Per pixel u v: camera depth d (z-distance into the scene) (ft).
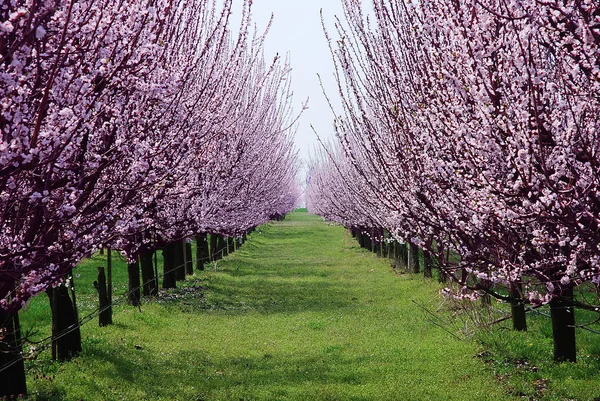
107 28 19.45
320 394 37.83
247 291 87.86
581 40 19.98
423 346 50.62
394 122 40.29
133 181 27.58
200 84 44.19
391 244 122.72
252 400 37.17
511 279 27.37
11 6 16.35
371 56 40.96
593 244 22.22
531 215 23.98
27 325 55.62
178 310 69.21
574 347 40.37
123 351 46.52
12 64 15.98
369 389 38.75
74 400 34.55
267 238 205.46
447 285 61.46
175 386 39.45
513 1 19.67
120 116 22.91
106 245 30.17
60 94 19.20
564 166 22.45
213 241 124.88
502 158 25.02
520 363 41.52
